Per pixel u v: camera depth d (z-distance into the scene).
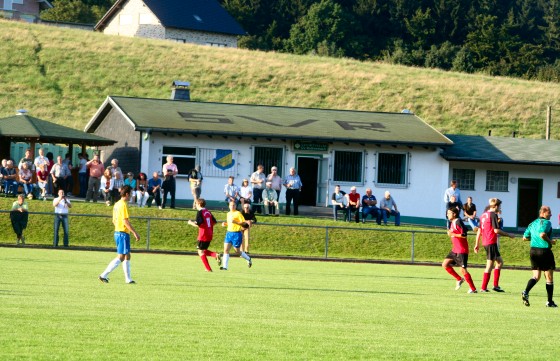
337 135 58.56
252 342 15.41
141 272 30.64
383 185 59.66
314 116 63.56
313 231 48.69
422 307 22.50
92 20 154.88
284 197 57.34
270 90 100.19
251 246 46.94
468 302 24.56
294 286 27.44
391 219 58.41
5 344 14.25
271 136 57.00
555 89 109.06
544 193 63.03
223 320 18.05
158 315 18.34
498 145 64.56
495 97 102.38
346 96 100.25
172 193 50.69
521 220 63.53
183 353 14.12
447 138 60.84
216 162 56.97
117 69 100.62
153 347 14.52
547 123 88.94
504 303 24.78
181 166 56.44
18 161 66.06
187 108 61.28
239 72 103.94
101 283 25.44
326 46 148.62
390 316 20.14
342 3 159.50
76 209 48.03
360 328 17.81
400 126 63.06
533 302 25.61
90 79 97.25
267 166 58.09
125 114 57.25
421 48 148.75
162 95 95.94
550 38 156.00
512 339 17.27
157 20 121.88
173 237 46.94
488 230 28.30
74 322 16.80
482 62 146.62
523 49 146.25
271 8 161.75
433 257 47.81
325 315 19.73
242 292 24.53
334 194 53.44
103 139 56.47
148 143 55.62
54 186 50.69
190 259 39.53
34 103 89.31
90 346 14.39
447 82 106.31
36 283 24.53
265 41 156.50
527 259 48.75
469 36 148.75
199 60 106.19
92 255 38.31
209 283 27.12
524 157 61.94
